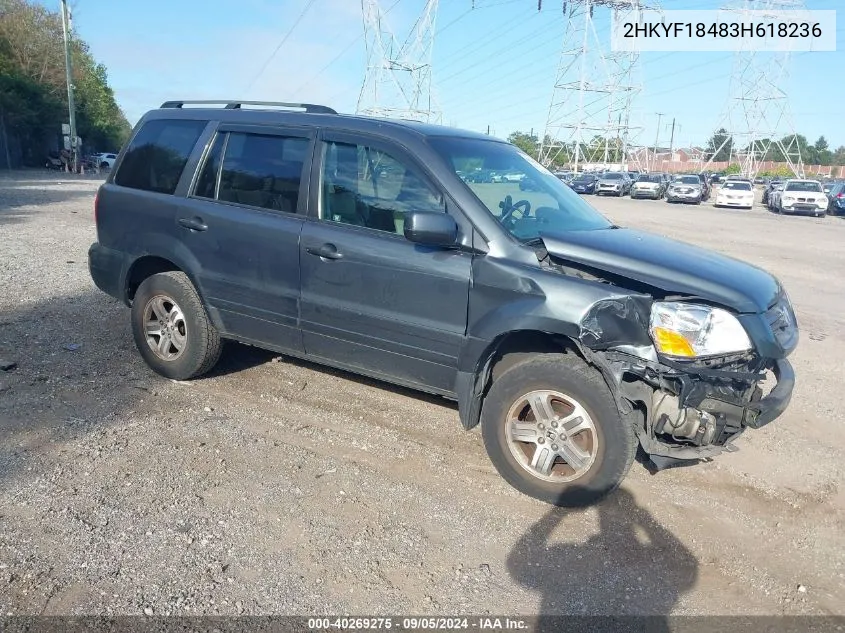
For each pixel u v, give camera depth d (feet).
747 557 11.26
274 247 14.76
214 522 11.23
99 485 12.08
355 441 14.48
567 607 9.82
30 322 21.25
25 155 158.40
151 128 17.61
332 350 14.67
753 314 11.53
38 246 36.11
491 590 10.07
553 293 11.74
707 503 12.82
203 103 17.39
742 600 10.20
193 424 14.78
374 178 13.91
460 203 12.87
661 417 11.43
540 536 11.48
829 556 11.41
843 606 10.18
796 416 17.35
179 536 10.78
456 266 12.69
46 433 13.84
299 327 14.82
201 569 10.06
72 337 20.04
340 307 14.07
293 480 12.73
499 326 12.16
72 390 16.14
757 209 122.11
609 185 150.71
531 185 14.97
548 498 12.35
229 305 15.75
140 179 17.37
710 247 53.11
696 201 129.18
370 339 13.92
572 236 12.85
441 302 12.89
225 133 16.11
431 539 11.19
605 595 10.12
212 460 13.25
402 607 9.60
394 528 11.42
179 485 12.26
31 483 11.97
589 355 11.65
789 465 14.53
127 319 22.22
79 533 10.67
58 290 25.75
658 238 14.70
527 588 10.18
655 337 11.18
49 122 157.69
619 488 13.15
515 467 12.64
